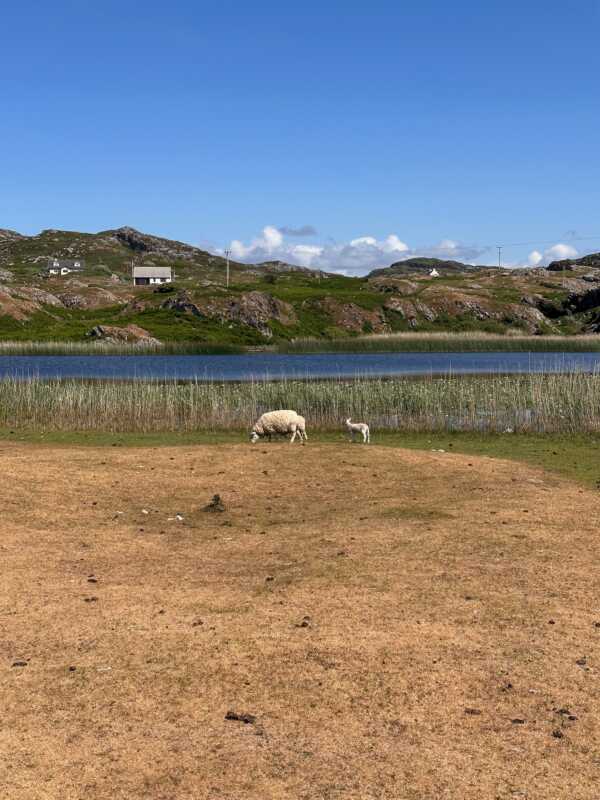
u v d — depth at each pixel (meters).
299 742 7.12
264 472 20.20
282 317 135.38
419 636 9.55
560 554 13.05
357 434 32.06
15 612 10.42
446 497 17.56
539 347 108.00
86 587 11.53
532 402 34.84
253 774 6.59
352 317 143.75
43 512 16.11
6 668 8.70
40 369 72.50
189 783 6.46
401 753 6.93
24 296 140.50
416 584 11.50
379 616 10.21
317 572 12.11
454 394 36.84
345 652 9.08
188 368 74.88
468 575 11.91
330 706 7.82
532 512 16.02
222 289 143.12
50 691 8.15
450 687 8.21
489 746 7.05
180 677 8.47
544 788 6.39
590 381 36.28
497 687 8.22
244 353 105.00
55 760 6.82
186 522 15.85
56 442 28.83
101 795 6.30
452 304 156.88
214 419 34.12
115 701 7.93
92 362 84.25
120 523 15.64
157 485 18.75
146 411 34.84
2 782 6.46
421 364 79.75
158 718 7.59
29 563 12.73
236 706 7.83
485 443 29.22
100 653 9.10
